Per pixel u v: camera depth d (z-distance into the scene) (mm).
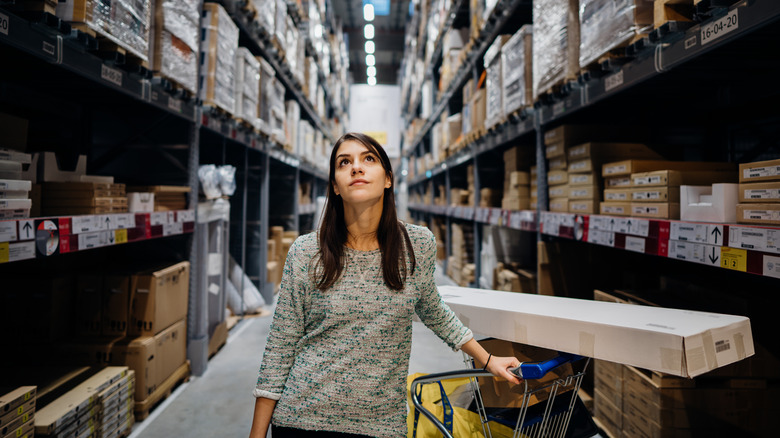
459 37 6023
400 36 15047
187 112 2801
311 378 1135
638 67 1871
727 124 3137
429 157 8531
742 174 1429
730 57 2016
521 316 1361
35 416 1658
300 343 1207
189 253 3020
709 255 1464
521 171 3693
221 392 2758
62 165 3219
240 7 3436
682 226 1609
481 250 5262
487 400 1519
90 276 2471
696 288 2029
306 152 6770
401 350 1180
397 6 13180
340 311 1139
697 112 3025
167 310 2635
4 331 2303
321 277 1147
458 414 1537
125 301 2459
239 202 4727
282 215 6715
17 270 2541
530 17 3918
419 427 1608
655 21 1660
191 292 3020
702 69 2213
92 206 1977
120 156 3469
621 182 2184
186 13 2611
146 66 2189
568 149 2723
